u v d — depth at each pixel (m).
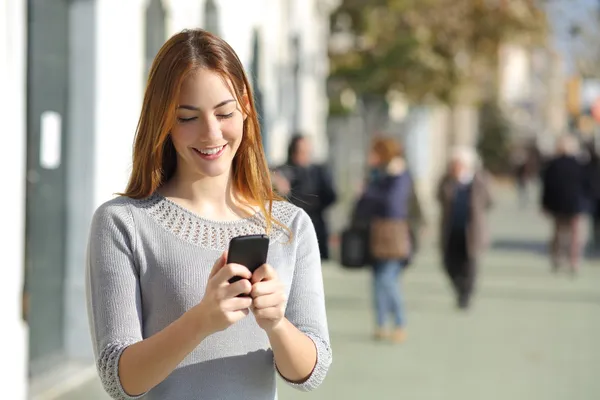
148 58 13.70
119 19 11.67
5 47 8.66
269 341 3.61
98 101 11.19
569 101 43.78
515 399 10.30
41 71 10.39
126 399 3.46
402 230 13.41
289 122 25.94
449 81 34.59
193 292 3.56
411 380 11.10
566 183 21.77
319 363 3.63
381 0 34.12
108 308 3.51
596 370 11.94
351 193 37.81
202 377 3.53
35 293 10.26
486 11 34.97
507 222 38.19
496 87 46.31
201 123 3.55
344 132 39.81
